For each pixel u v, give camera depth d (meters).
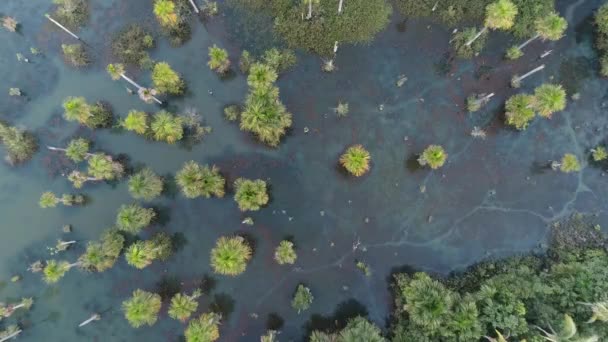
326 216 44.50
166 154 45.66
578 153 45.34
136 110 46.16
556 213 44.38
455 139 45.50
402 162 45.19
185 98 46.44
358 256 43.84
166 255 43.81
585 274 37.69
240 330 42.84
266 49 46.94
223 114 46.12
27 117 46.22
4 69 46.94
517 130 45.50
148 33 47.12
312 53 46.81
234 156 45.53
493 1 46.78
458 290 42.56
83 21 47.41
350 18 46.84
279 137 45.34
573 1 47.66
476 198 44.59
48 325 43.12
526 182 44.84
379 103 46.16
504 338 34.53
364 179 44.91
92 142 45.75
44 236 44.47
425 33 47.22
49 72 46.94
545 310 36.59
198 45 47.28
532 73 46.47
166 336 42.88
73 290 43.59
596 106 46.16
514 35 46.88
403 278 42.03
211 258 41.97
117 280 43.72
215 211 44.62
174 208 44.72
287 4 47.00
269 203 44.66
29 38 47.44
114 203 45.00
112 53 46.94
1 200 44.91
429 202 44.56
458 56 46.66
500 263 43.38
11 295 43.47
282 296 43.34
